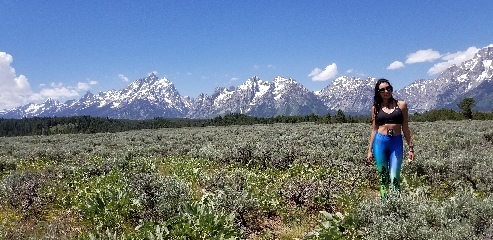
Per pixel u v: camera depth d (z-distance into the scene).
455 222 5.48
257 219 8.11
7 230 7.33
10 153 27.88
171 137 38.84
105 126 134.50
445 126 39.28
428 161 11.38
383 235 5.35
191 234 6.31
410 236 5.21
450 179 10.31
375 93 7.28
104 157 21.25
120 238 6.49
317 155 15.73
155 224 7.37
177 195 8.34
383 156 7.17
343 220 6.35
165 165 16.78
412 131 34.03
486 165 10.20
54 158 23.28
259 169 14.70
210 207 7.55
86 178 12.90
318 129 40.44
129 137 43.03
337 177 10.58
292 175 12.80
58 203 9.71
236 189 9.27
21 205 9.20
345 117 80.25
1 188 10.20
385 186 7.26
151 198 8.32
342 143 21.38
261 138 29.02
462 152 14.14
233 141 26.62
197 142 29.70
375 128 7.36
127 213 7.87
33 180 10.89
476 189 9.65
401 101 7.15
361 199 8.31
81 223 7.72
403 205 6.15
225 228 6.44
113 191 8.63
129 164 14.96
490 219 5.48
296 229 7.26
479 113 80.00
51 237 6.76
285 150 16.23
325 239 5.94
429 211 5.98
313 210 8.50
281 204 8.81
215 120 136.75
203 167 15.44
